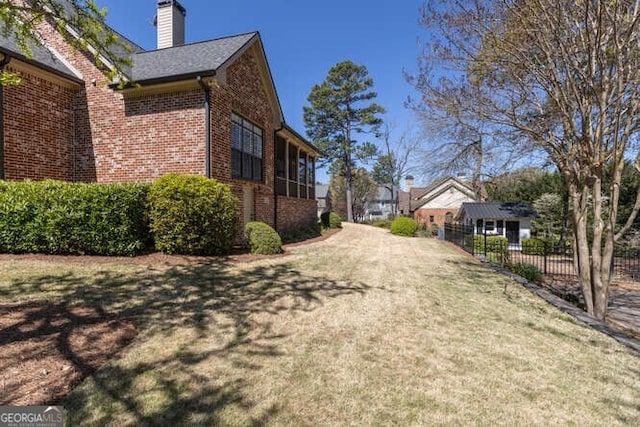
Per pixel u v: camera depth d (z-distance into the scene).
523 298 5.55
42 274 5.26
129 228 6.89
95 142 9.06
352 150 34.25
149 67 9.27
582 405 2.50
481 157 19.58
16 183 6.65
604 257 5.94
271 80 12.13
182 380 2.57
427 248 13.10
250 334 3.52
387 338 3.60
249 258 7.87
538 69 6.34
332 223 20.53
